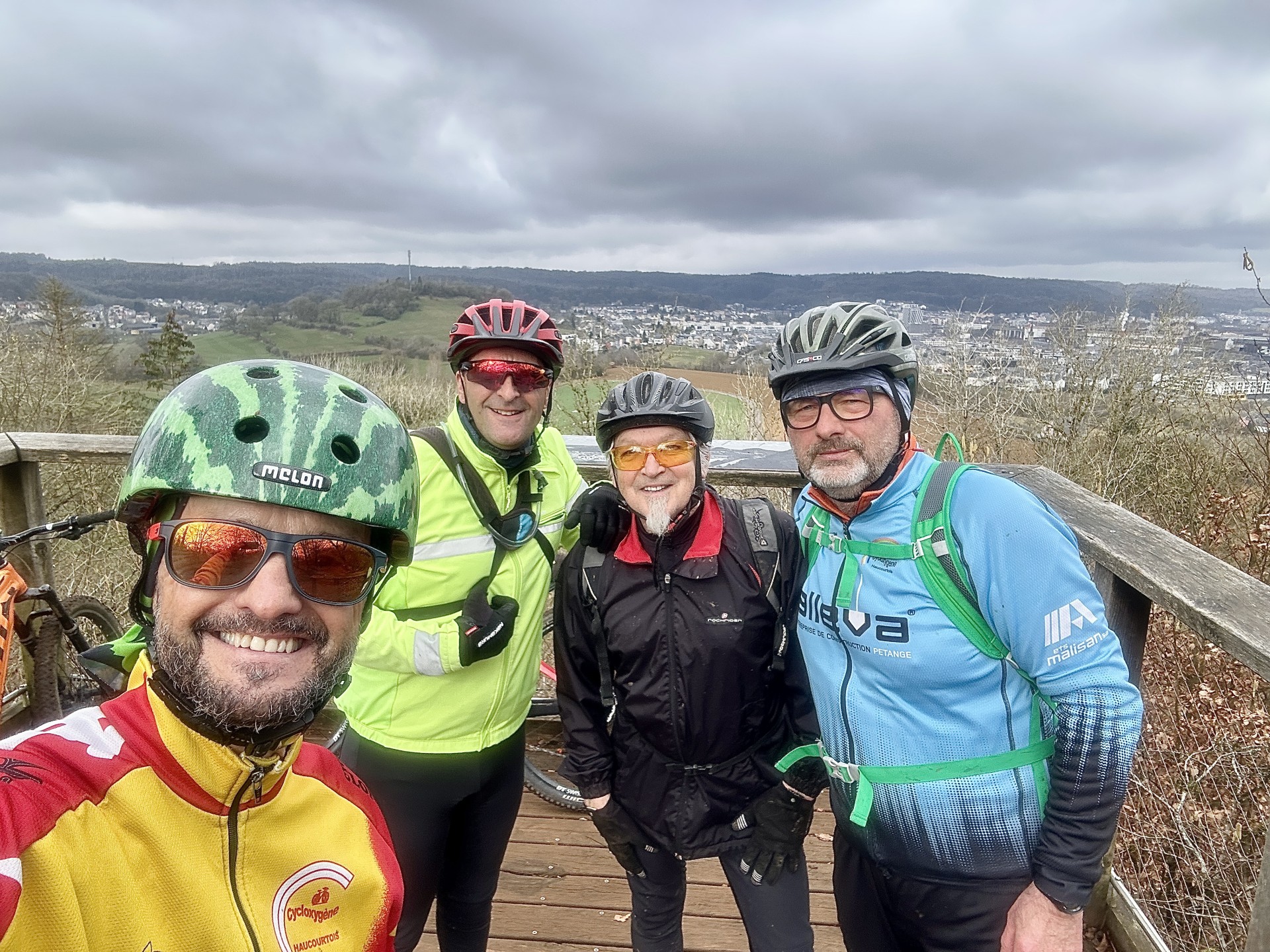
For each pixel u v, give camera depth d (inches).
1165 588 58.7
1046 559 51.1
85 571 206.8
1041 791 54.2
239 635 34.2
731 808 66.2
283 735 35.1
